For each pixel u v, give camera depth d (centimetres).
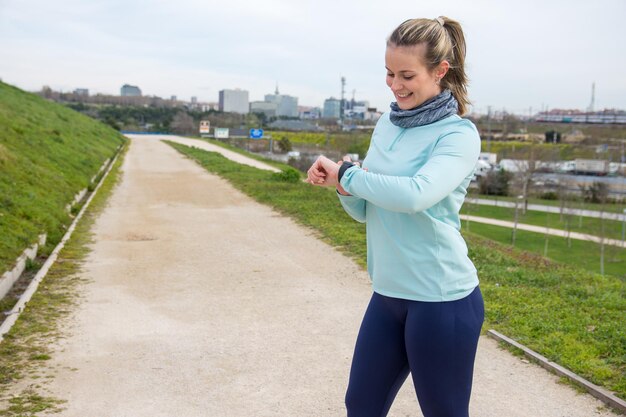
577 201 3791
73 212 1265
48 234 945
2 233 784
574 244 3092
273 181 2034
